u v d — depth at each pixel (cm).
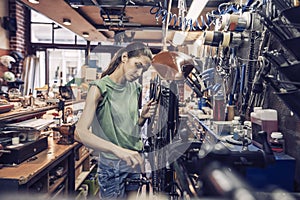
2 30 535
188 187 70
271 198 80
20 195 90
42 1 303
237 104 188
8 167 189
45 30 659
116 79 79
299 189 115
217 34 180
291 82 105
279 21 130
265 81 147
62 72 433
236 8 187
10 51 561
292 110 105
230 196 59
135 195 82
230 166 73
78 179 240
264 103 165
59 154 222
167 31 107
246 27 175
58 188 226
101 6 273
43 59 651
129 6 262
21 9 595
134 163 80
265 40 157
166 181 83
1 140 204
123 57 79
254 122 149
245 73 182
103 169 81
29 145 210
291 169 120
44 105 308
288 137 138
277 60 129
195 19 226
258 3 166
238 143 122
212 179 63
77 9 338
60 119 275
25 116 258
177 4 212
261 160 79
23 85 468
